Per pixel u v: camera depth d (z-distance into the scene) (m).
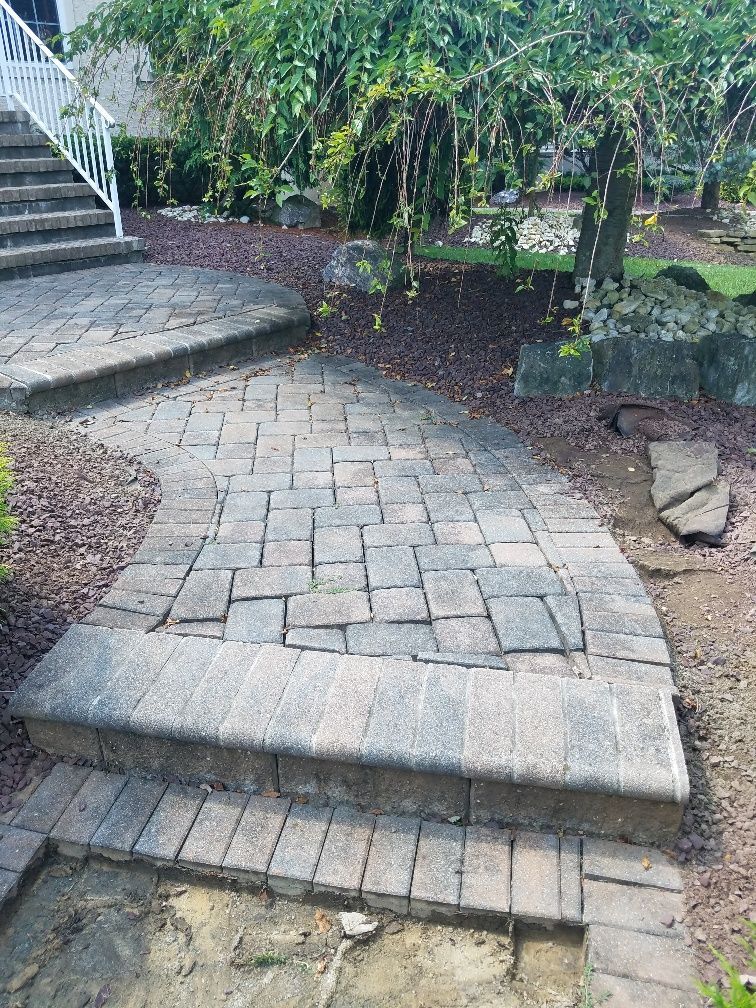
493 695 2.32
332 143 4.02
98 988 1.85
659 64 3.86
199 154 7.71
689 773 2.26
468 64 4.21
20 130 8.91
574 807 2.11
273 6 4.14
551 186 4.34
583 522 3.40
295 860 2.07
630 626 2.69
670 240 13.37
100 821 2.18
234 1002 1.83
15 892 2.03
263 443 4.16
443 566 3.02
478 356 5.41
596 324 5.28
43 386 4.42
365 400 4.82
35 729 2.36
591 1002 1.73
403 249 7.61
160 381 5.07
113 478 3.74
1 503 2.75
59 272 7.55
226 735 2.20
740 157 4.32
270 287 7.03
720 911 1.91
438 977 1.87
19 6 10.17
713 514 3.44
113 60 10.25
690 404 4.59
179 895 2.07
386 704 2.29
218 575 2.96
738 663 2.64
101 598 2.85
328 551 3.12
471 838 2.13
